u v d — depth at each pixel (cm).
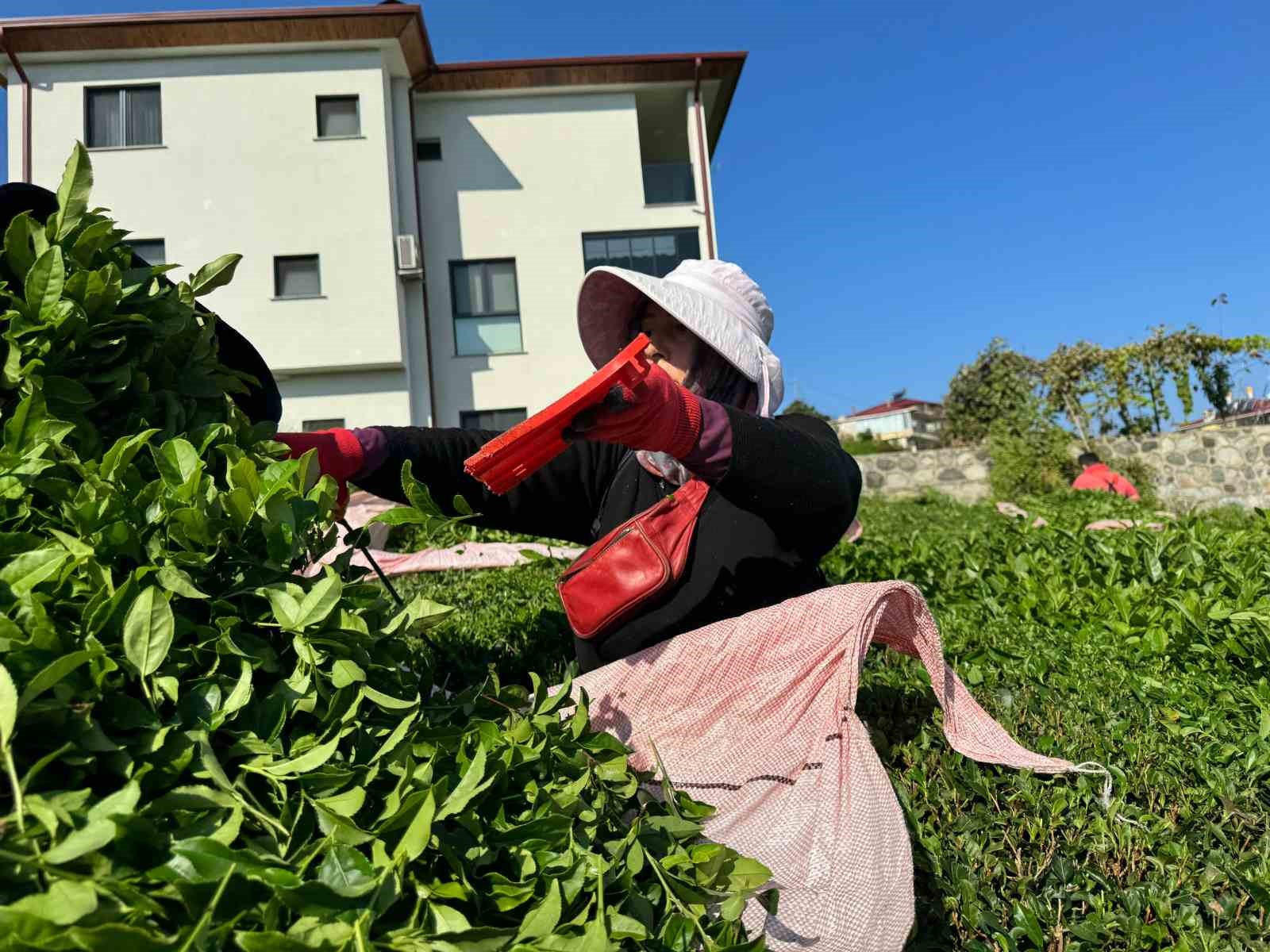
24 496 124
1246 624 344
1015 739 262
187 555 123
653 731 193
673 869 142
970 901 184
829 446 199
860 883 160
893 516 1298
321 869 102
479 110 1809
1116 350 2719
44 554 114
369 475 221
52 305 133
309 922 95
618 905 125
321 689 123
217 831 101
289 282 1639
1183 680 325
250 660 122
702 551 204
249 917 95
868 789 171
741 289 233
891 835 167
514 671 292
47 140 1603
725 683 193
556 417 152
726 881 143
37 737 100
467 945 101
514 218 1798
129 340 146
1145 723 276
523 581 463
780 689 189
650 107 1950
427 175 1789
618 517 228
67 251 142
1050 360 2755
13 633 104
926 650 214
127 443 127
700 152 1833
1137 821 213
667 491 222
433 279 1769
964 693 226
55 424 127
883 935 157
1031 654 337
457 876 112
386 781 124
